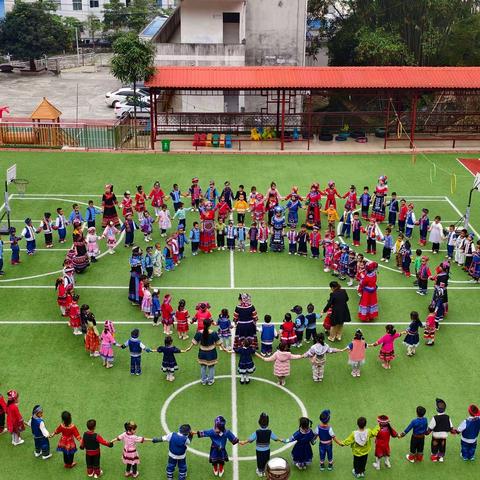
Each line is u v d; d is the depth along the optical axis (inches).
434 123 1899.6
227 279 1072.8
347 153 1673.2
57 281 945.5
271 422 755.4
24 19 2783.0
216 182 1480.1
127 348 885.8
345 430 745.0
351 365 844.6
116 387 810.2
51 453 708.0
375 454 687.7
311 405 783.7
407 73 1669.5
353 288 1050.1
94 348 863.1
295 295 1026.1
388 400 794.8
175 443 653.3
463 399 798.5
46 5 3095.5
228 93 1940.2
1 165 1556.3
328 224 1250.6
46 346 890.1
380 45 2094.0
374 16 2262.6
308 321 891.4
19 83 2657.5
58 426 705.6
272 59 2068.2
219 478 676.1
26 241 1162.6
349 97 2063.2
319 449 692.7
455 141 1790.1
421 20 2194.9
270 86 1620.3
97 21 3555.6
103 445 708.7
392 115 1959.9
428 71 1678.2
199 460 701.9
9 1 3385.8
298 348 890.1
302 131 1841.8
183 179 1494.8
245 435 735.1
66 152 1653.5
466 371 851.4
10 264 1112.2
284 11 2026.3
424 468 694.5
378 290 1047.6
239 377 831.1
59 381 819.4
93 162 1589.6
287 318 851.4
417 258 1038.4
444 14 2166.6
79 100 2381.9
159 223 1213.1
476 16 2108.8
